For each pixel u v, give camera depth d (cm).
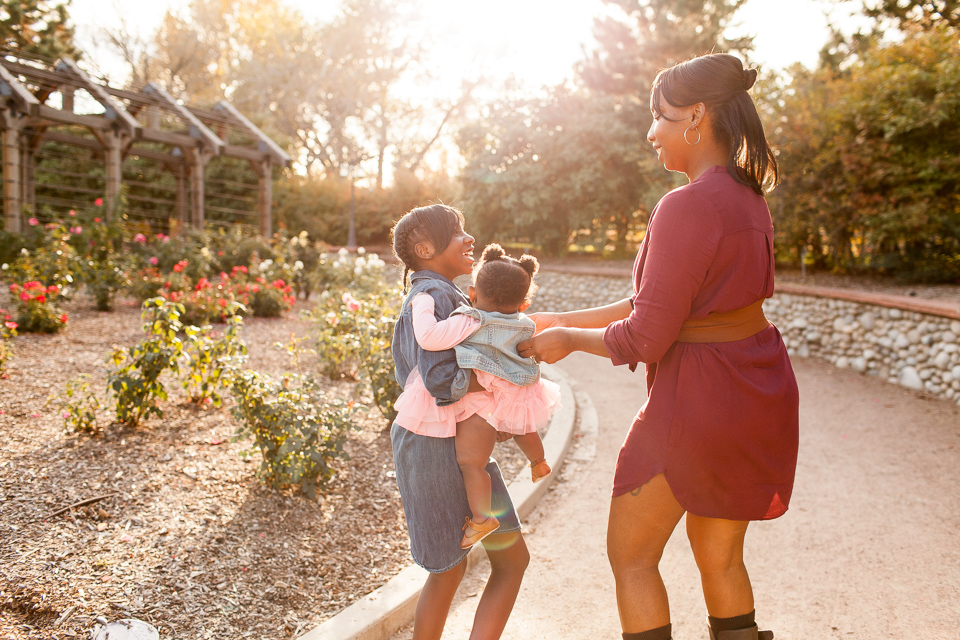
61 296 862
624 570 183
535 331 193
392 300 801
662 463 172
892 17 1573
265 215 1669
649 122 1596
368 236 2588
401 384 199
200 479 339
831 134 1050
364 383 482
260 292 945
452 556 185
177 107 1554
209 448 383
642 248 184
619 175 1623
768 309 955
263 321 908
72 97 1409
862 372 779
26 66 1345
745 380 166
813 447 487
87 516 287
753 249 166
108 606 227
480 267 196
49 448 357
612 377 754
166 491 320
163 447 377
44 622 217
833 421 562
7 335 573
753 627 188
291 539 292
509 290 188
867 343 790
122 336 704
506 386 183
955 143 981
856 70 1080
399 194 2606
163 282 912
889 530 341
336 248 2177
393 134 3488
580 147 1645
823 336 859
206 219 2167
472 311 183
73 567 247
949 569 298
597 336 176
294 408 339
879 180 996
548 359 187
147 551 265
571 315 215
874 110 1001
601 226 1677
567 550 321
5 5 1970
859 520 354
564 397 594
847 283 1044
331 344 597
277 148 1652
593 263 1586
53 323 697
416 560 190
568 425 501
